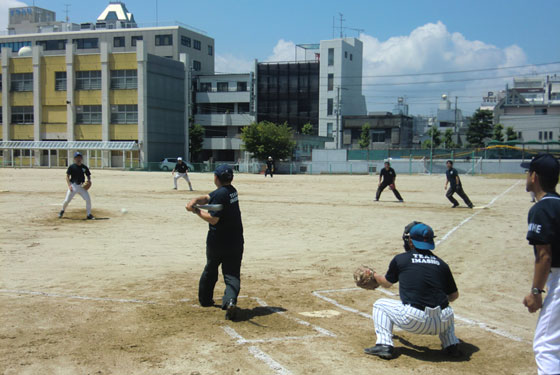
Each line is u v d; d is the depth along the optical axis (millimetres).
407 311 5004
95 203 19688
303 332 5770
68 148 66562
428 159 58781
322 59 88500
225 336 5543
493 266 9484
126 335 5477
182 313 6355
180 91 72875
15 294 7035
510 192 29094
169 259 9820
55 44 91375
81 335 5434
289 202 21750
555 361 3744
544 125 82562
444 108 120688
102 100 66562
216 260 6484
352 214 17547
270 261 9766
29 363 4656
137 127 66062
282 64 89688
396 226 14680
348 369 4727
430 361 5020
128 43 87938
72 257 9852
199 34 91125
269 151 64375
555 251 3789
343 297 7332
